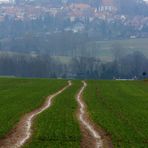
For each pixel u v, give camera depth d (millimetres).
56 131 75750
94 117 94062
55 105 117688
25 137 70875
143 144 66750
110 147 64500
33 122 86625
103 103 126562
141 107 119312
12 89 181375
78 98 139625
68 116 95188
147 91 183875
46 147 62969
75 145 64750
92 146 64750
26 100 131500
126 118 94750
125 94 163750
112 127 81062
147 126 84000
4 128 78062
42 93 157875
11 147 63156
